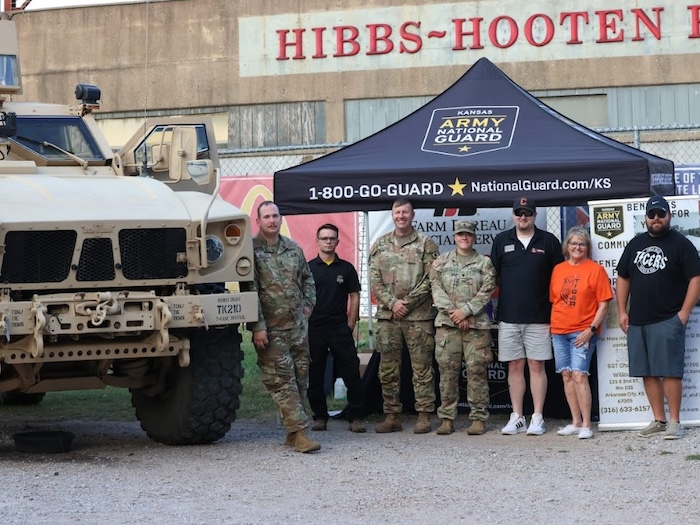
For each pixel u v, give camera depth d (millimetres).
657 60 24734
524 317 9664
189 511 6504
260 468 7922
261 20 26281
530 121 10250
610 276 9688
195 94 26672
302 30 26125
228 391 8781
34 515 6336
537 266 9664
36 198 8297
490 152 9930
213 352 8766
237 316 8422
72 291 8211
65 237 8125
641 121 24812
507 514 6457
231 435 9695
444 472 7762
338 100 25984
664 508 6582
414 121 10438
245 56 26406
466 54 25406
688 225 9539
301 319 8922
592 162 9562
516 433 9688
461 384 10766
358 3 25828
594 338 9578
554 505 6688
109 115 27156
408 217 9781
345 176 9883
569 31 24969
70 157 9727
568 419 10398
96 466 7988
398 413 9969
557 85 25016
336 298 10016
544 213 11125
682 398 9523
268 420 10703
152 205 8461
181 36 26719
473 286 9680
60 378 8711
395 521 6293
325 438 9531
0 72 9922
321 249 10078
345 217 16328
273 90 26281
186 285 8391
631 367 9281
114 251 8203
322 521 6281
